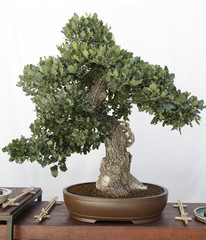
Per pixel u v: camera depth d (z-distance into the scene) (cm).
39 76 129
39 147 128
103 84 150
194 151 234
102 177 153
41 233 134
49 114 131
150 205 135
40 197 184
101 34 143
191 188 234
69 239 134
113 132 156
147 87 126
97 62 129
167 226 133
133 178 160
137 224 136
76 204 138
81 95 131
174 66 230
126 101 163
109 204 132
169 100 127
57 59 137
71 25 141
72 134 129
